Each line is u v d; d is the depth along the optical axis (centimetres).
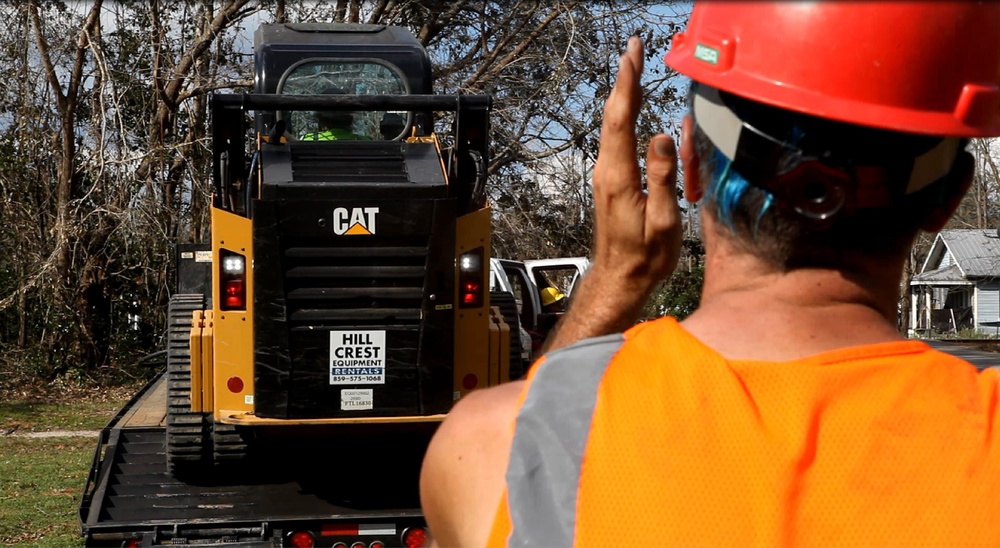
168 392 632
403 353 583
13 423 1459
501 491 109
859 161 105
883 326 110
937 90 105
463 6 1689
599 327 134
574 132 1617
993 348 1633
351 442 648
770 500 98
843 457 99
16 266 1781
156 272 1634
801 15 107
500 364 606
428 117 688
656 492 100
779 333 108
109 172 1573
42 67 1691
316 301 573
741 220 110
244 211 598
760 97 107
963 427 100
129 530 587
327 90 748
